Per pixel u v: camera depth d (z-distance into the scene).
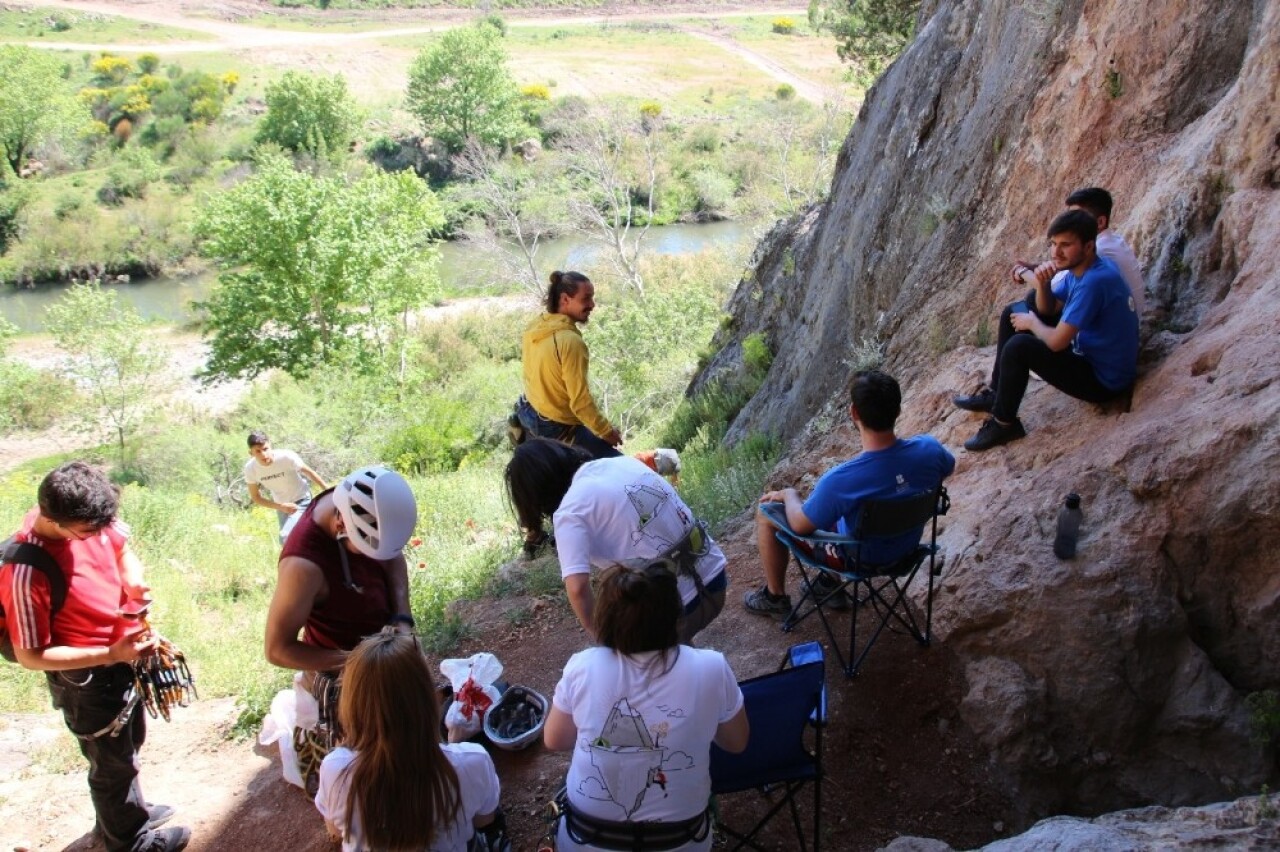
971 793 4.12
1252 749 3.91
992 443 5.21
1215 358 4.52
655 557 3.64
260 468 7.65
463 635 6.02
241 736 5.48
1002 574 4.44
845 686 4.54
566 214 39.66
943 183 9.40
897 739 4.32
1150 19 6.51
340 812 3.14
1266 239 4.84
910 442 4.27
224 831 4.55
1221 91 6.27
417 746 3.00
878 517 4.05
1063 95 7.29
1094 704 4.13
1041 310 5.12
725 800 4.07
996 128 8.34
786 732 3.50
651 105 67.62
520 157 63.16
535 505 3.80
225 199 32.28
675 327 27.31
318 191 32.06
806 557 4.50
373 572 3.88
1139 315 4.91
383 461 20.80
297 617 3.64
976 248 8.05
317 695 3.91
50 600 3.83
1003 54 8.73
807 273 14.77
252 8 106.69
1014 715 4.19
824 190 38.00
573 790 3.11
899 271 10.17
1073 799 4.13
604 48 95.06
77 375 27.91
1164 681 4.08
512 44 96.06
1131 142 6.60
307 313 32.41
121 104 71.38
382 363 31.81
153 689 4.20
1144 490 4.22
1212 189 5.40
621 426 22.55
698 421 16.52
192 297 47.19
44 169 64.38
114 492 3.86
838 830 3.96
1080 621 4.18
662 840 3.03
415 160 64.44
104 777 4.21
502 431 22.98
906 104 11.09
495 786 3.38
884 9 26.39
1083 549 4.29
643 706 2.98
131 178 59.97
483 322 37.97
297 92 64.62
